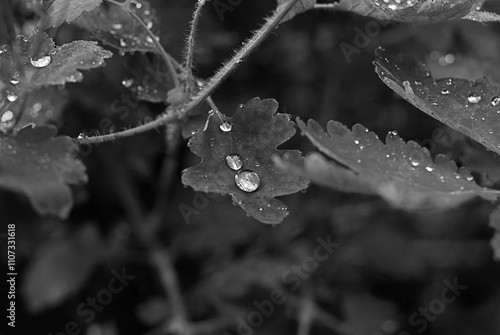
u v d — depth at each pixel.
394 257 0.84
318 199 0.85
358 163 0.62
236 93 0.86
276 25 0.66
